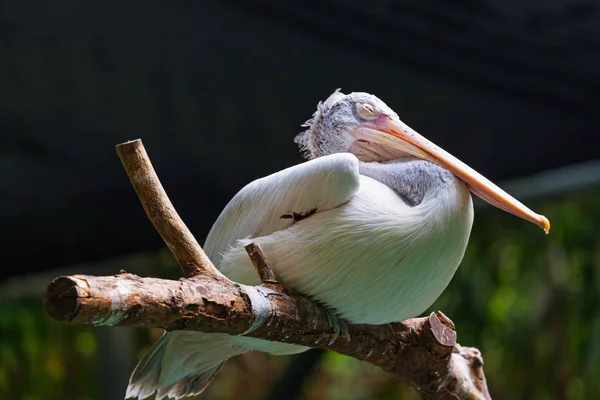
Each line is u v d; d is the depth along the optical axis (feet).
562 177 46.80
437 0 37.45
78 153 39.11
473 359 24.27
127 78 38.40
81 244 41.19
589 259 52.11
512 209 20.98
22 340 50.65
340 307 20.36
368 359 21.54
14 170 38.86
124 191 40.11
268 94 40.01
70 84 37.91
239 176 41.27
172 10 37.11
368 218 20.24
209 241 23.25
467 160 42.91
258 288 18.53
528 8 37.76
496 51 39.63
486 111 41.81
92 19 36.63
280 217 21.40
